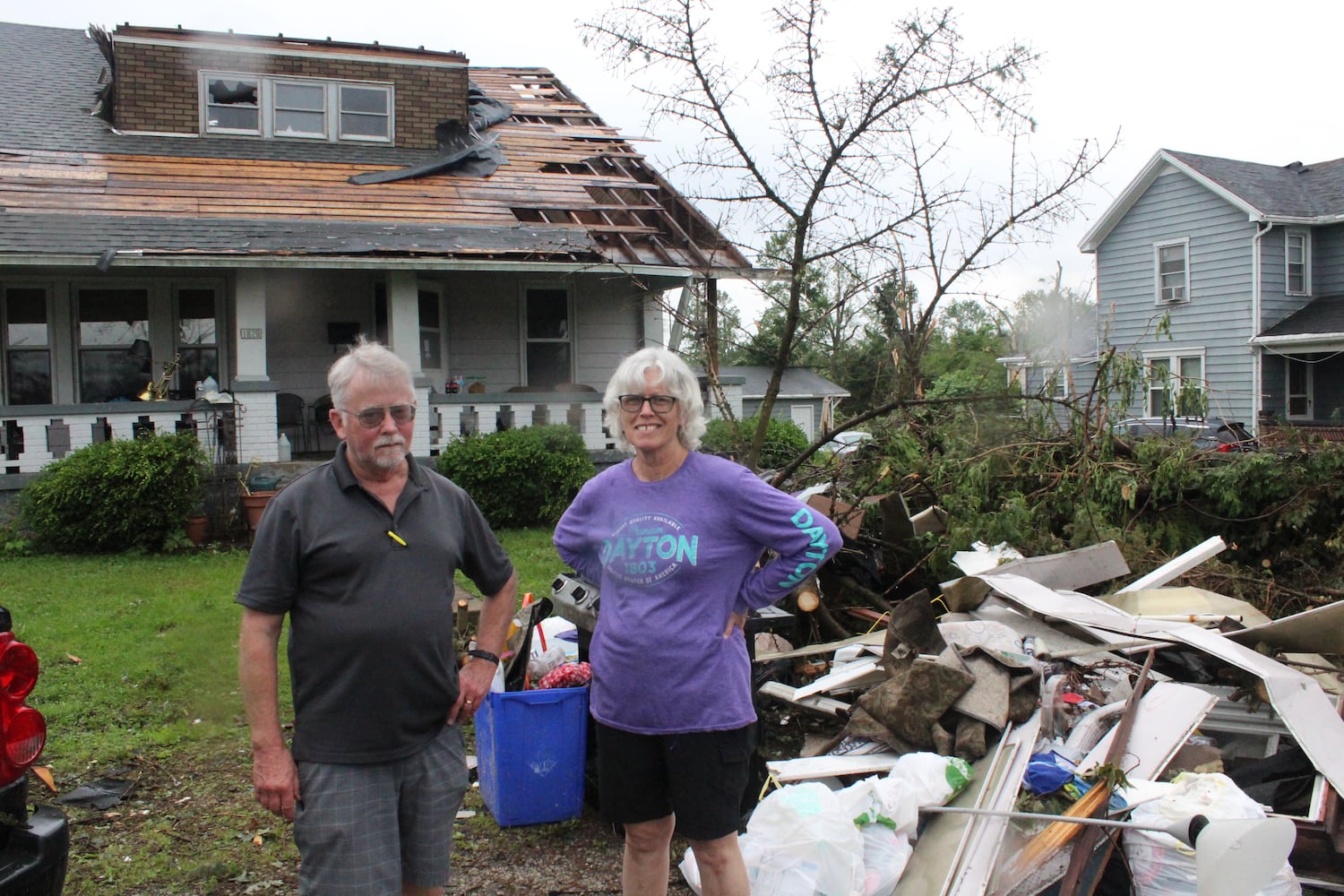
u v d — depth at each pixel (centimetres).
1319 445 722
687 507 276
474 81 2003
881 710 388
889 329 721
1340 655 441
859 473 728
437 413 1245
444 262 1180
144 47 1394
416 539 258
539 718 393
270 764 245
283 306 1312
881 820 322
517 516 1175
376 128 1522
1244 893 278
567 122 1803
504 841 388
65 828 262
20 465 1076
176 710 532
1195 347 2278
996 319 775
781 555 274
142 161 1322
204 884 352
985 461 695
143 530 1019
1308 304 2197
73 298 1244
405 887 270
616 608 280
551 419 1284
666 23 530
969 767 357
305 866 251
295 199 1296
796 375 2775
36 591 810
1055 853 312
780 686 441
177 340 1284
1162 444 741
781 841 302
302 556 249
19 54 1625
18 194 1166
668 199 1495
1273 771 377
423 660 255
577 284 1453
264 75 1455
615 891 353
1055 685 404
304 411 1313
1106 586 595
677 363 283
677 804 272
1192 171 2219
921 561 589
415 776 262
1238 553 719
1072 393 782
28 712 258
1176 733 368
